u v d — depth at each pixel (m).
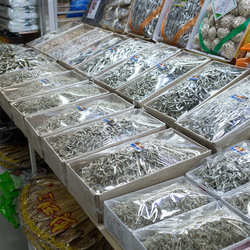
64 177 1.54
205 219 1.13
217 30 2.17
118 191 1.30
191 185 1.34
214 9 2.20
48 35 3.58
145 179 1.35
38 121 2.00
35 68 2.79
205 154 1.49
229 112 1.68
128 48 2.71
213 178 1.34
